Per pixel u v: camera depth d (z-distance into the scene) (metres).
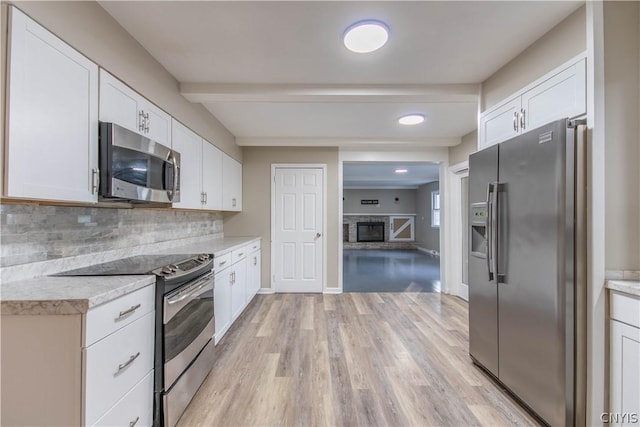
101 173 1.52
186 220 3.26
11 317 1.12
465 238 4.28
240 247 3.33
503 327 1.94
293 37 1.86
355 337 2.89
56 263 1.62
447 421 1.71
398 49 1.99
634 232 1.52
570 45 1.66
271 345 2.71
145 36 1.83
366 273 6.20
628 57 1.53
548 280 1.58
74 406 1.11
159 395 1.57
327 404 1.87
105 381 1.22
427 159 4.58
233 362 2.39
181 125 2.49
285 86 2.48
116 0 1.51
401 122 3.51
